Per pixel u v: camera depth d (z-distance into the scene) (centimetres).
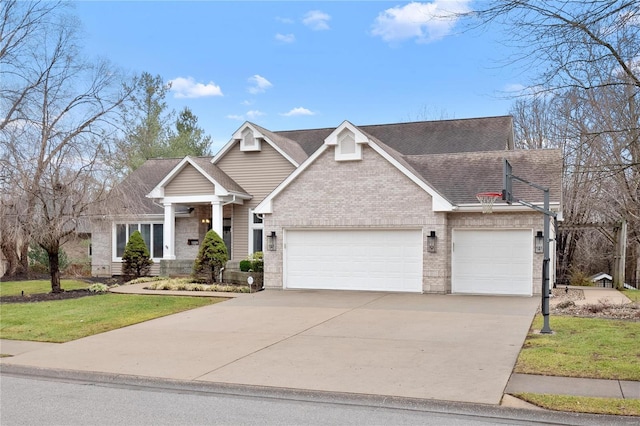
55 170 1709
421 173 1952
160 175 2625
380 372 823
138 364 909
